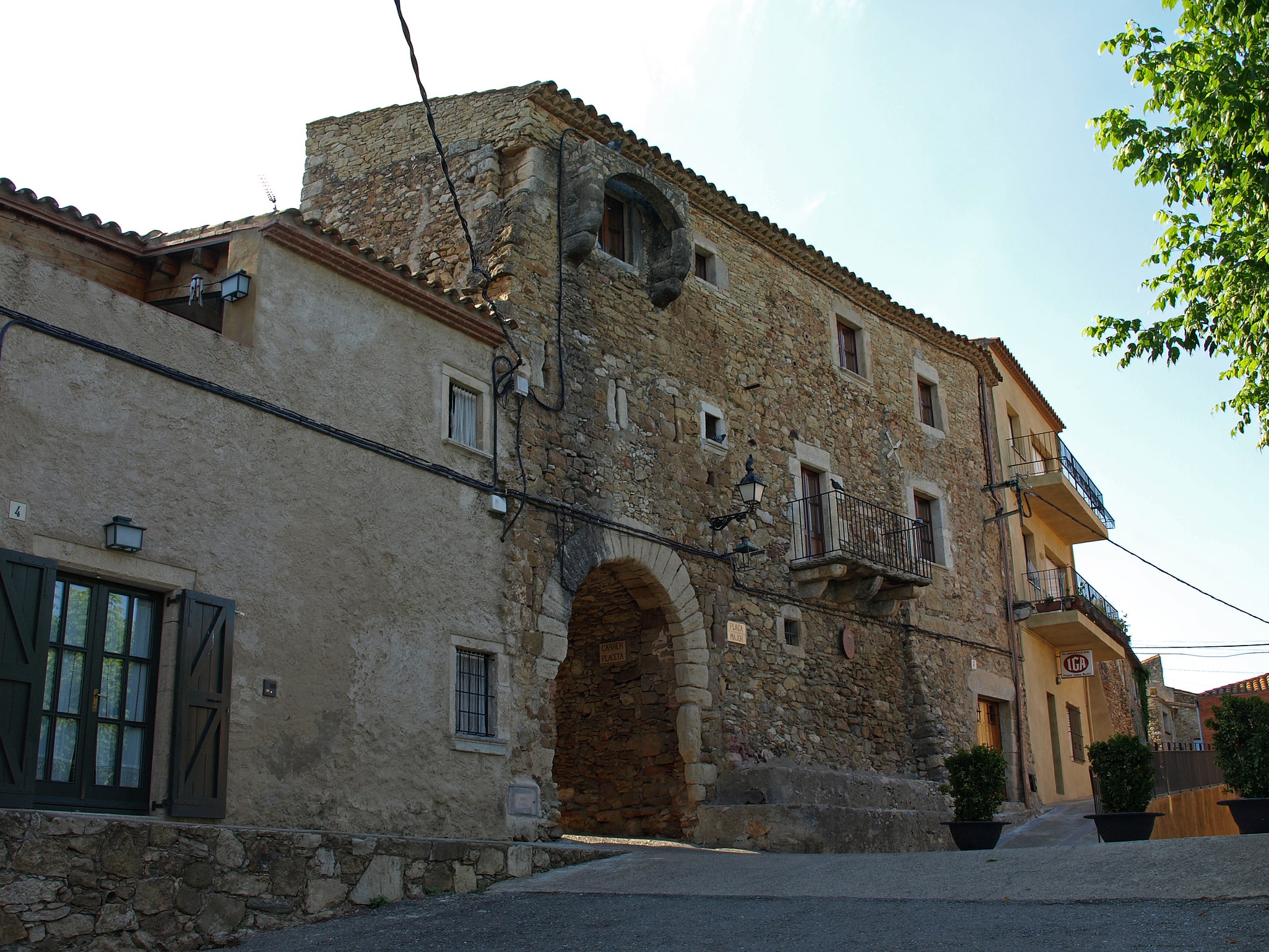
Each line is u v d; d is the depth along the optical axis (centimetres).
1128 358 1143
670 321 1471
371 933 798
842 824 1271
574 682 1466
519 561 1187
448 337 1176
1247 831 1125
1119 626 2494
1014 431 2380
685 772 1328
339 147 1516
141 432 870
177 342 911
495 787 1099
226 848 793
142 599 861
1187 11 1087
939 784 1623
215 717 868
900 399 1895
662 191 1438
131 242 1033
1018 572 2162
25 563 775
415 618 1061
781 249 1692
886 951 662
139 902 735
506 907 883
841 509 1656
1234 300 1073
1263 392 1099
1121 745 1186
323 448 1013
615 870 1037
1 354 792
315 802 934
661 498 1383
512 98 1373
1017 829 1695
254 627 918
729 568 1453
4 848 677
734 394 1541
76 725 802
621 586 1389
